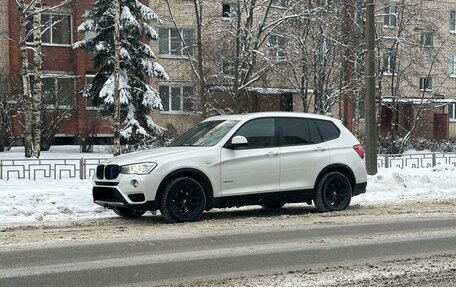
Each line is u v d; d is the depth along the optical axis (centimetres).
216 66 2228
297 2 2097
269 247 826
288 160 1107
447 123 4069
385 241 877
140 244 841
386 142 2816
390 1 2633
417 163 2139
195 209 1027
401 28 2569
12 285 626
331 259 755
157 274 674
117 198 998
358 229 980
